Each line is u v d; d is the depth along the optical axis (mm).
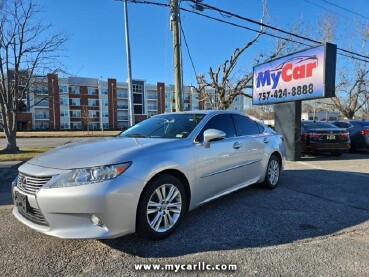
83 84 77062
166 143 3883
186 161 3900
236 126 5199
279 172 6238
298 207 4812
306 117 64125
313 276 2789
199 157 4105
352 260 3084
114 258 3152
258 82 11953
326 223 4105
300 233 3764
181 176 3904
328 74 9219
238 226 3994
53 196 3033
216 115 4883
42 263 3062
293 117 10367
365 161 10398
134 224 3295
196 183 4059
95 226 3098
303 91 9906
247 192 5750
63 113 74625
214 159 4355
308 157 11562
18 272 2893
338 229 3898
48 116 73375
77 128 76062
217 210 4656
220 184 4523
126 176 3221
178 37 11562
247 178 5219
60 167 3193
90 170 3113
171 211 3736
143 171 3357
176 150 3855
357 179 7066
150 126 4855
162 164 3557
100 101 79062
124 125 82375
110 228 3117
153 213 3547
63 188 3041
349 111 31594
